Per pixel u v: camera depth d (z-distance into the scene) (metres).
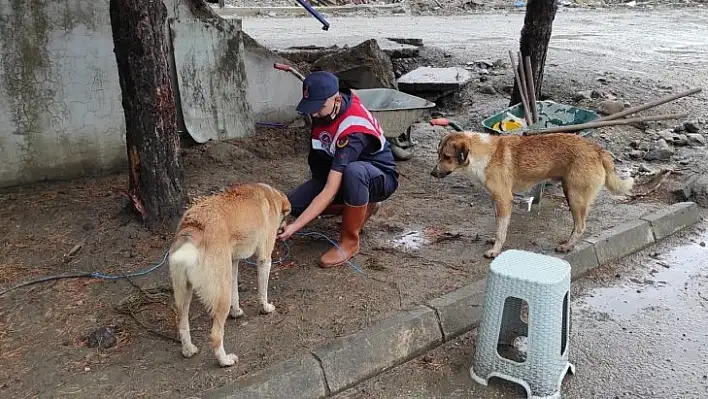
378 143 4.58
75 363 3.37
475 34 14.99
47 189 5.87
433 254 4.72
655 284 4.56
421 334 3.74
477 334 3.74
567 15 19.97
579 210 4.66
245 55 7.25
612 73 10.13
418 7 22.06
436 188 6.16
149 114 4.61
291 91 7.73
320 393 3.30
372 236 5.04
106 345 3.51
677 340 3.85
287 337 3.61
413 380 3.48
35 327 3.69
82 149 6.21
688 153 7.04
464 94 9.10
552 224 5.32
